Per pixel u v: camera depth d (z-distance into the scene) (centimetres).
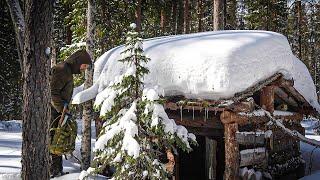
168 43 838
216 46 757
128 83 579
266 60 791
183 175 1075
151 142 603
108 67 884
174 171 809
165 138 570
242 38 812
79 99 828
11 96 2378
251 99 723
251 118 760
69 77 618
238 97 702
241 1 3278
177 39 880
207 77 712
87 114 849
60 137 587
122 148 552
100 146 575
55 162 684
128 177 567
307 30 4009
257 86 753
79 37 1580
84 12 1557
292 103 996
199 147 1062
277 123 823
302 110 1005
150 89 570
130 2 1817
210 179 949
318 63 4741
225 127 732
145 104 561
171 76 755
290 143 980
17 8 466
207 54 733
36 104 434
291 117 969
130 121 561
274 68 813
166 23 2662
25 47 435
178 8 2681
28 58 432
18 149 929
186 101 728
